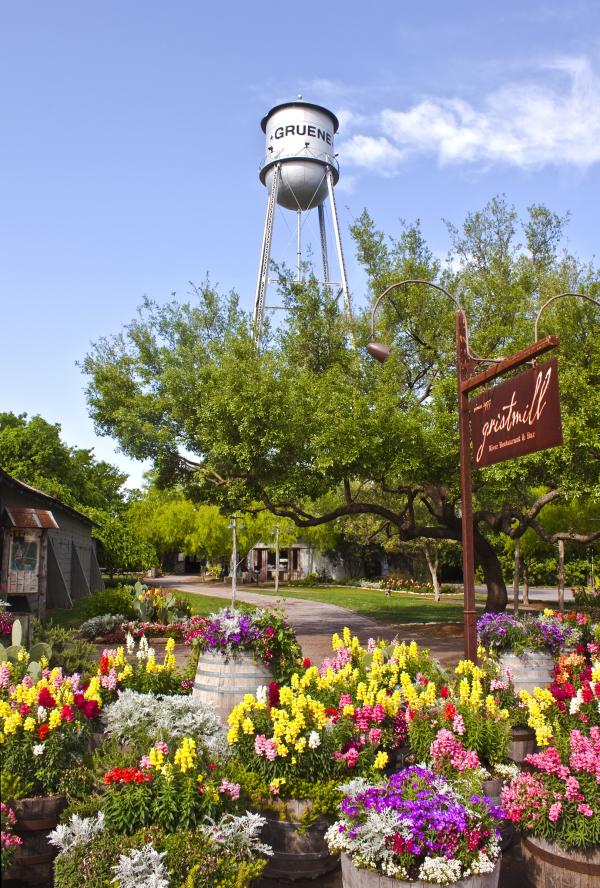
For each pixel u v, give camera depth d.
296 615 25.08
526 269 19.06
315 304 19.48
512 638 8.05
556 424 6.11
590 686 6.20
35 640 10.15
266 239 33.44
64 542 24.22
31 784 4.67
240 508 19.98
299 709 5.23
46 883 4.59
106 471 54.16
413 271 19.03
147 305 21.19
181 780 4.32
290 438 16.66
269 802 5.04
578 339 15.69
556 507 25.05
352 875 4.07
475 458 7.67
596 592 30.41
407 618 23.66
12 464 36.47
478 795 4.50
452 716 5.73
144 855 3.86
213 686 7.30
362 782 4.70
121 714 5.35
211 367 18.17
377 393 16.48
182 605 19.33
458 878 3.83
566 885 4.53
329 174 34.34
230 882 3.92
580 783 4.64
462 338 8.20
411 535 18.89
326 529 48.34
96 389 20.33
